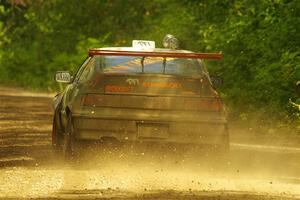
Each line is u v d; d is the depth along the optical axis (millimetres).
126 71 26312
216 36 49250
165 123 26094
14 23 93250
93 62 26844
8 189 21719
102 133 26109
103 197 20500
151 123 26125
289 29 43094
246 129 40594
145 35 70438
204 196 20875
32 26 87812
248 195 21234
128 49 27781
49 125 41719
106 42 77812
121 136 26125
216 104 26328
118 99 26125
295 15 43562
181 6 60062
